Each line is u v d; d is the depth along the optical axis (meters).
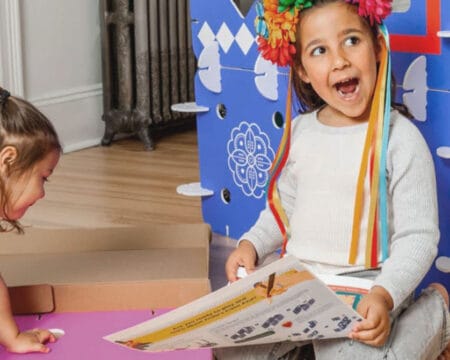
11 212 1.42
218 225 2.47
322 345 1.34
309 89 1.57
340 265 1.45
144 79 3.43
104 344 1.42
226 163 2.40
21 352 1.38
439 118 1.82
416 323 1.35
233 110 2.33
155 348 1.26
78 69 3.52
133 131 3.53
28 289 1.52
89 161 3.34
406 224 1.38
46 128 1.41
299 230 1.49
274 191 1.58
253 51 2.22
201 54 2.38
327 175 1.46
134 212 2.68
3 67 3.21
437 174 1.85
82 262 1.72
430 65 1.81
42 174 1.42
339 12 1.42
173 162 3.29
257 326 1.24
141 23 3.37
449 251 1.86
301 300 1.20
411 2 1.81
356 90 1.43
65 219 2.63
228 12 2.27
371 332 1.26
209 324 1.22
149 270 1.67
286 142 1.54
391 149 1.43
